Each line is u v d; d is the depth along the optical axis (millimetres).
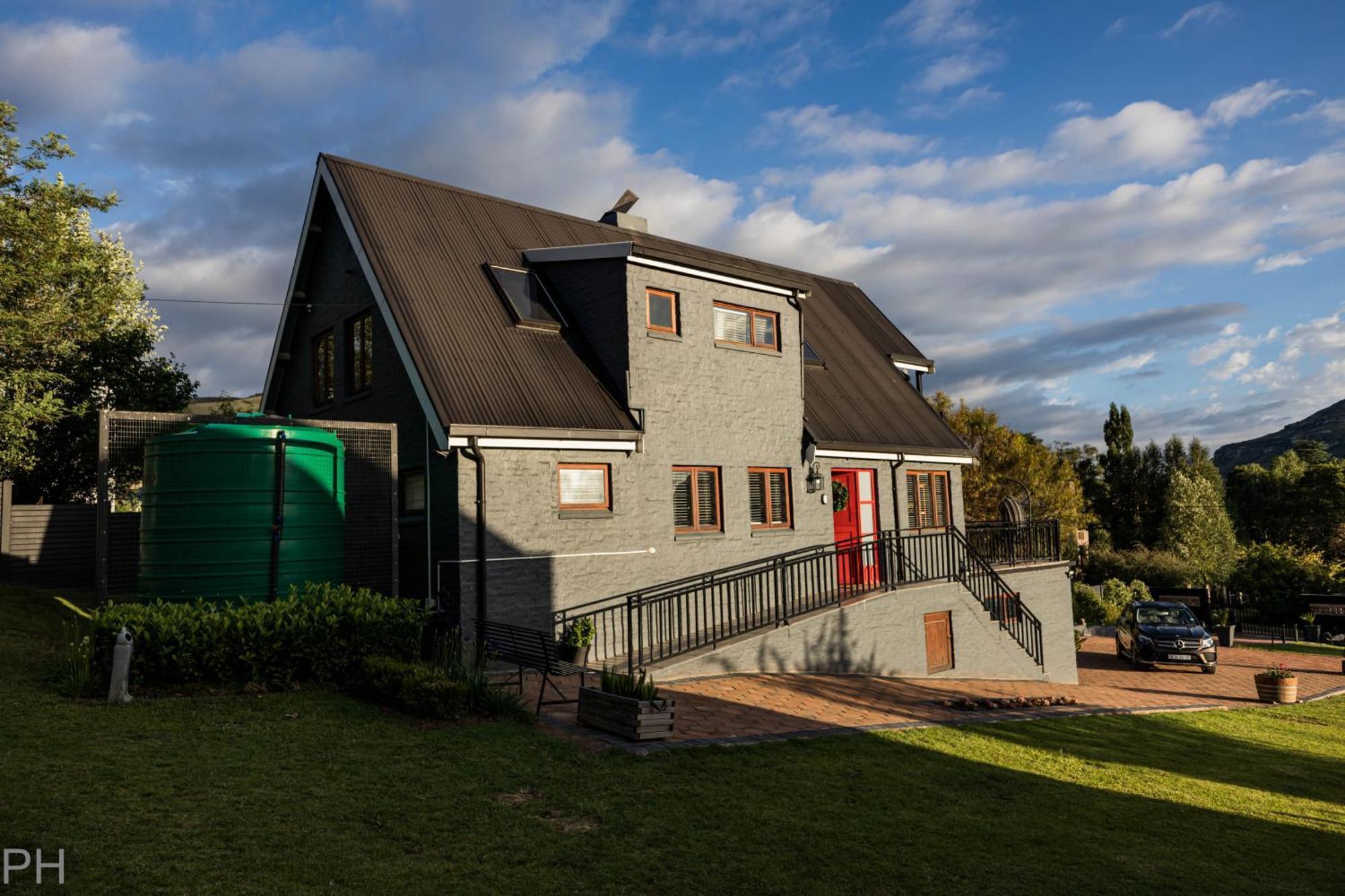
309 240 17062
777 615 14281
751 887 5777
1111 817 8422
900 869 6383
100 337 21422
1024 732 11984
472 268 15336
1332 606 35312
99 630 8938
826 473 18234
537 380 13992
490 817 6508
